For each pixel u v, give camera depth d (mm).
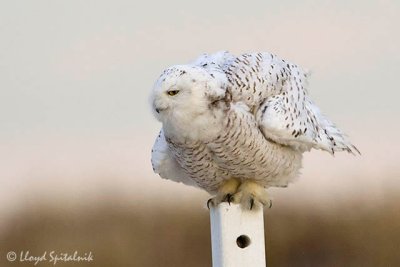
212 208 12516
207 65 12781
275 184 13211
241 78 12609
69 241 18969
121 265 18656
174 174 13320
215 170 12836
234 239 12180
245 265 12180
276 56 13250
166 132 12383
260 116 12633
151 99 12102
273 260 18609
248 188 13023
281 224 18891
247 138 12438
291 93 13008
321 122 13383
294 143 12805
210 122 12141
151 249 18672
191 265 18609
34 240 19359
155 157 13188
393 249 18812
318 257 18719
